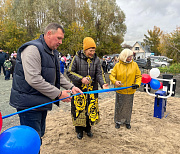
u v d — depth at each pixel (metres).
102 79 2.80
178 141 2.92
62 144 2.78
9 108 4.70
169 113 4.38
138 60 20.09
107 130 3.34
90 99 2.78
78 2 30.66
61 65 10.80
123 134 3.17
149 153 2.54
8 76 10.11
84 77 2.66
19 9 30.33
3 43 24.28
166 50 18.19
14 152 1.16
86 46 2.66
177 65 15.80
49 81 1.82
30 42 1.70
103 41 31.94
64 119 3.88
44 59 1.72
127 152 2.56
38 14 30.59
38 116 1.79
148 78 3.80
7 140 1.18
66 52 23.48
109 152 2.56
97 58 2.90
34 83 1.56
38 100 1.70
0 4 29.44
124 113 3.34
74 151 2.57
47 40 1.75
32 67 1.58
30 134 1.29
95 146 2.72
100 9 30.31
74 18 31.08
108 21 30.89
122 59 3.10
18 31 23.48
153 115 4.15
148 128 3.44
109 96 6.23
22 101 1.68
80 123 2.77
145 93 6.85
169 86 4.00
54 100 1.85
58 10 31.66
